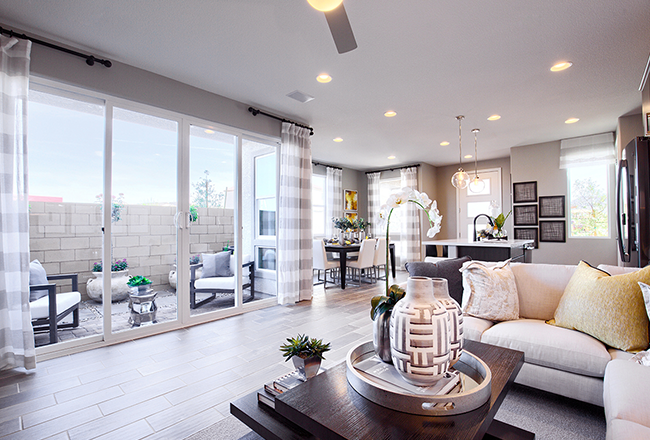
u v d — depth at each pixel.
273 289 4.37
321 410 1.00
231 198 3.79
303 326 3.30
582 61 2.84
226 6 2.12
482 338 1.98
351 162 7.46
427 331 1.03
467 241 4.17
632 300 1.67
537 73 3.07
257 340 2.89
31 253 2.52
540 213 5.71
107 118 2.83
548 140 5.54
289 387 1.26
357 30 2.38
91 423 1.68
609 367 1.43
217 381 2.13
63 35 2.46
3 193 2.22
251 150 4.11
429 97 3.66
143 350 2.65
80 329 2.74
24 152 2.29
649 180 2.42
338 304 4.27
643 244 2.42
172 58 2.81
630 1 2.06
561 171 5.52
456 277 2.57
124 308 2.93
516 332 1.89
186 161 3.36
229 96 3.65
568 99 3.71
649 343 1.61
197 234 3.46
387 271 1.41
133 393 1.98
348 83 3.30
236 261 3.83
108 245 2.82
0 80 2.19
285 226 4.25
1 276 2.22
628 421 1.03
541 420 1.68
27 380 2.13
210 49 2.67
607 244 5.12
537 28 2.36
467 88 3.42
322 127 4.80
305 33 2.44
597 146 5.12
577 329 1.86
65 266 2.66
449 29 2.37
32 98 2.52
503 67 2.96
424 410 0.97
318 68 2.98
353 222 6.68
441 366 1.04
